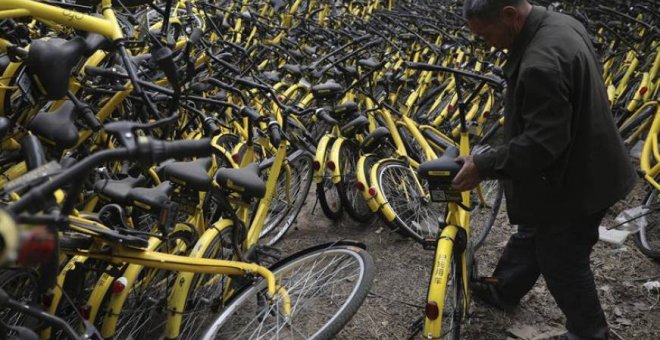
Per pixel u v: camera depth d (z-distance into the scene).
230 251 2.71
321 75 4.90
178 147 1.39
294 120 4.02
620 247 3.46
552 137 1.96
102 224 2.01
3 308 1.83
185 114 3.71
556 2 6.32
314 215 4.13
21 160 2.34
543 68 1.94
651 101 4.05
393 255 3.52
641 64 4.93
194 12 5.45
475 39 5.65
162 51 2.07
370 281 2.30
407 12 6.93
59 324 1.77
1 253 1.00
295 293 2.41
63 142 1.96
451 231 2.35
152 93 3.06
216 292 2.53
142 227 2.64
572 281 2.35
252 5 7.10
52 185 1.24
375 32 5.73
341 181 3.63
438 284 2.15
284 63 5.76
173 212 2.14
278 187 3.69
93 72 2.48
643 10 5.55
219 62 3.80
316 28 6.18
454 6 7.24
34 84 1.99
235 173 2.52
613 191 2.20
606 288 3.07
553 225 2.31
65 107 2.06
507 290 2.84
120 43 2.05
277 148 2.91
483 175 2.14
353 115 3.85
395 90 5.06
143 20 3.14
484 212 3.67
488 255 3.48
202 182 2.37
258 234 2.82
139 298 2.41
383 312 2.98
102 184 2.18
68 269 2.13
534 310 2.94
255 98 4.05
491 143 4.95
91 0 2.68
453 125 4.72
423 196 3.59
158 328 2.48
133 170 2.75
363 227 3.90
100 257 2.00
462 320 2.53
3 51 2.51
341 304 2.31
